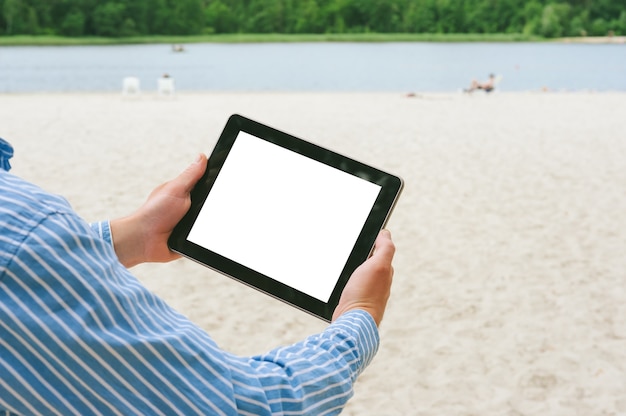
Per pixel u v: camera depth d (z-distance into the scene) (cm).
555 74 3556
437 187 834
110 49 5119
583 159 1015
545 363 414
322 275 109
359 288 103
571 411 364
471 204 757
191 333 80
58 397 73
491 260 583
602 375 399
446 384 392
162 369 76
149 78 3203
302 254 110
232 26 6038
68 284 70
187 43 5753
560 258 589
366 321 98
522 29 6091
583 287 526
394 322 468
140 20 5784
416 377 399
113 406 75
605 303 498
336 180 111
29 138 1144
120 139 1144
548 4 6084
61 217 71
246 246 112
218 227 114
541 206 753
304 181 113
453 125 1374
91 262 72
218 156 117
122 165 936
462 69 3797
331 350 91
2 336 70
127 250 114
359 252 108
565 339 444
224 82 3058
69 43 5500
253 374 84
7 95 2034
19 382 71
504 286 529
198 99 1934
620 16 6019
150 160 972
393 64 4053
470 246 617
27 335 70
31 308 69
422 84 3111
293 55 4609
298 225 111
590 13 6066
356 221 110
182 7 5875
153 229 114
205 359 79
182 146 1085
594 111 1627
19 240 68
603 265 572
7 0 5456
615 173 921
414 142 1156
